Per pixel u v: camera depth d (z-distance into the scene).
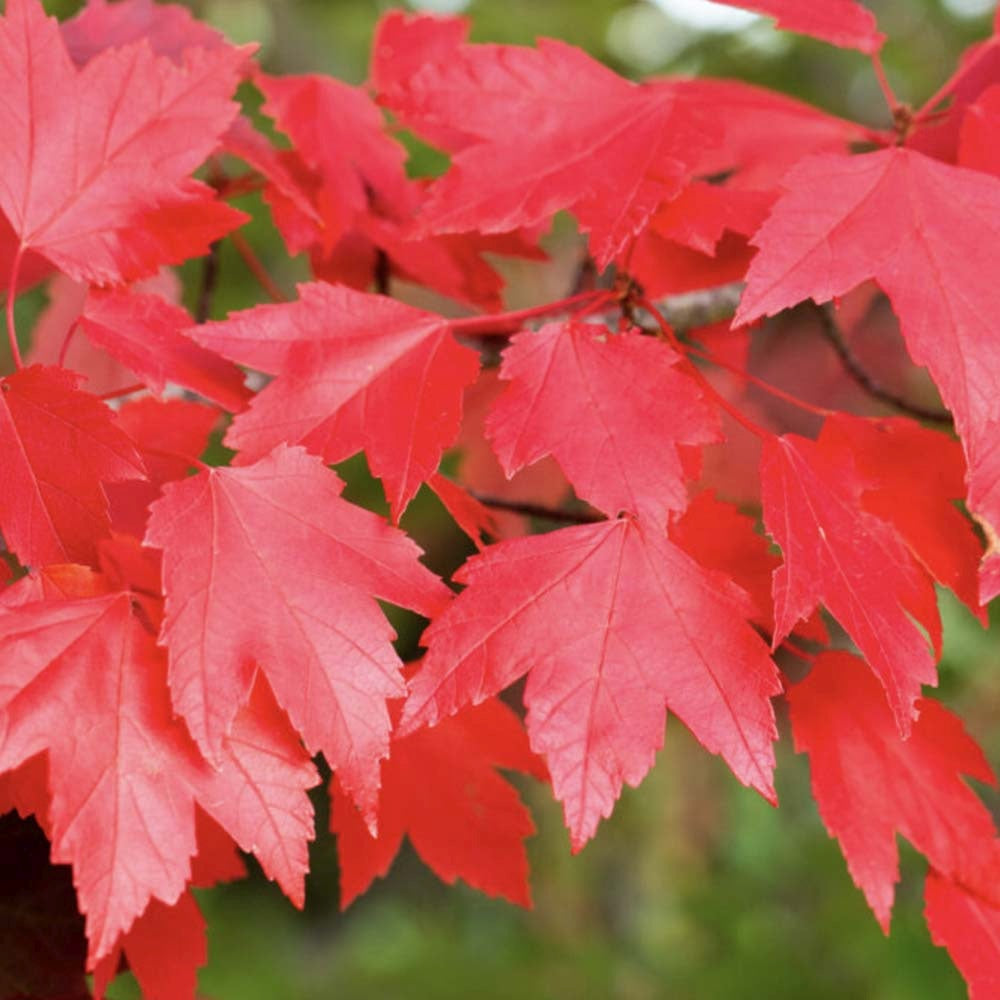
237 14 2.19
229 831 0.68
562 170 0.75
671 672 0.70
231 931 2.14
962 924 0.75
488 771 0.79
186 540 0.69
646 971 1.78
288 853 0.68
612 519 0.71
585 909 2.06
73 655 0.69
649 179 0.74
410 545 0.71
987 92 0.78
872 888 0.74
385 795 0.78
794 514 0.72
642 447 0.71
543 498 1.00
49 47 0.75
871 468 0.75
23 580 0.70
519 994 1.80
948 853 0.75
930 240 0.72
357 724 0.68
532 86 0.76
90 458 0.71
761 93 0.79
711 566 0.74
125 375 0.94
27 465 0.70
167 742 0.68
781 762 1.89
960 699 1.60
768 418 1.06
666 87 0.77
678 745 2.03
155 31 0.90
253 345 0.73
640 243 0.81
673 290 0.81
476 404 0.97
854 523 0.72
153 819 0.68
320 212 0.86
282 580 0.69
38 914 0.76
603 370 0.72
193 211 0.76
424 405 0.72
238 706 0.68
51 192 0.75
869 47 0.78
